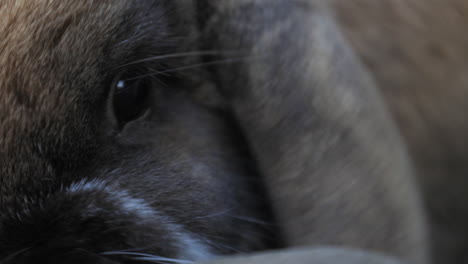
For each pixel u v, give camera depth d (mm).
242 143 483
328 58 478
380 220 488
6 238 415
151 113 451
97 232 423
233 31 472
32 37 425
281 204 482
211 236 452
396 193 492
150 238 432
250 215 476
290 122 476
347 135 479
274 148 478
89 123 429
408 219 498
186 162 452
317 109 477
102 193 428
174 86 464
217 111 477
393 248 494
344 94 479
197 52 466
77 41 427
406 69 564
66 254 416
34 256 413
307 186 479
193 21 467
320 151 478
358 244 487
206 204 453
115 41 434
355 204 483
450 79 577
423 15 571
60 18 427
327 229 483
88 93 428
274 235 485
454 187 589
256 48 472
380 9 563
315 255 395
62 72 425
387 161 489
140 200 436
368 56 555
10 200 418
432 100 573
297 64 474
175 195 445
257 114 476
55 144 423
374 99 493
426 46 571
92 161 431
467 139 586
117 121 439
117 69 437
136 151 443
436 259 590
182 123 460
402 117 564
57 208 421
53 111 422
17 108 420
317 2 484
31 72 422
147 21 444
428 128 573
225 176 467
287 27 474
